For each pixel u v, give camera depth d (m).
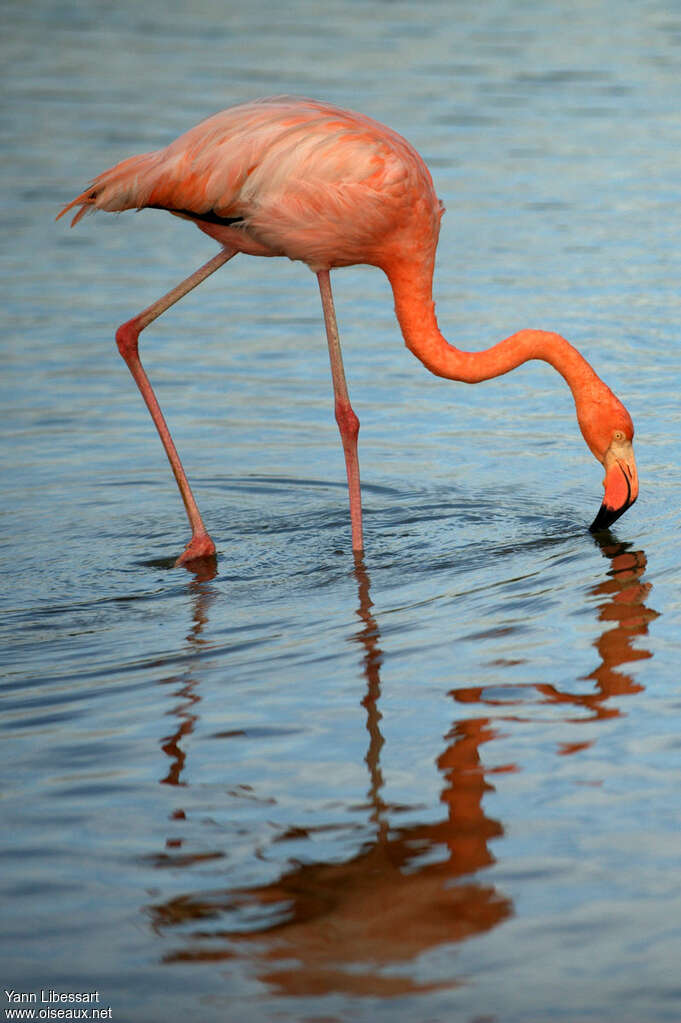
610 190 20.64
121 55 30.92
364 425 12.89
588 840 5.71
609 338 14.55
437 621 8.34
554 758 6.43
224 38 32.88
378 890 5.40
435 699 7.16
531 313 15.37
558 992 4.75
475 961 4.94
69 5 38.44
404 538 10.16
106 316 15.99
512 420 12.94
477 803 6.04
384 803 6.08
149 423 13.05
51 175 21.52
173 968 4.96
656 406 12.73
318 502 11.12
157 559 9.93
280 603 8.87
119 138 23.14
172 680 7.58
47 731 6.97
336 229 9.51
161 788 6.30
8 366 14.38
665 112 25.30
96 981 4.89
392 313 16.41
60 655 8.05
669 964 4.88
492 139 23.28
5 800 6.23
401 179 9.44
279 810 6.06
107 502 11.17
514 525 10.35
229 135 9.34
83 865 5.65
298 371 14.39
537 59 29.97
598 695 7.12
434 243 9.91
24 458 12.09
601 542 9.82
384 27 34.16
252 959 5.00
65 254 18.59
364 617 8.48
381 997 4.76
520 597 8.70
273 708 7.14
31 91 27.17
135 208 9.67
